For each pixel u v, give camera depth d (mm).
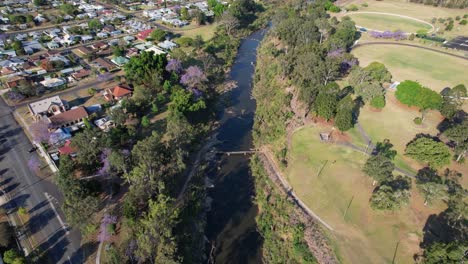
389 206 85000
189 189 104875
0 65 175625
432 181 96000
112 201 96688
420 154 100438
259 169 114438
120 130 118375
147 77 156875
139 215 86750
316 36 189125
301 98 133375
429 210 89938
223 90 169125
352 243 83875
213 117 146375
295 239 87125
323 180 103750
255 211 100375
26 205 94750
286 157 115625
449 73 170125
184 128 116625
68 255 81000
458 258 63375
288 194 101000
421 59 188250
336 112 121875
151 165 93062
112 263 74625
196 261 83812
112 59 188875
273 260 85125
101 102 147875
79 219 80625
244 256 86750
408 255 79562
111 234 85812
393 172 102562
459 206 81875
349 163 109000
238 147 127438
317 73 135250
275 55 189750
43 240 84500
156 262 68625
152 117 139000
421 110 132750
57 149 117438
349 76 150625
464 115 128875
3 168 108812
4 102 146500
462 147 100875
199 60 189000
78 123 131250
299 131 126375
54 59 180625
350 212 92250
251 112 151250
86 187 93375
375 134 121750
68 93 155250
